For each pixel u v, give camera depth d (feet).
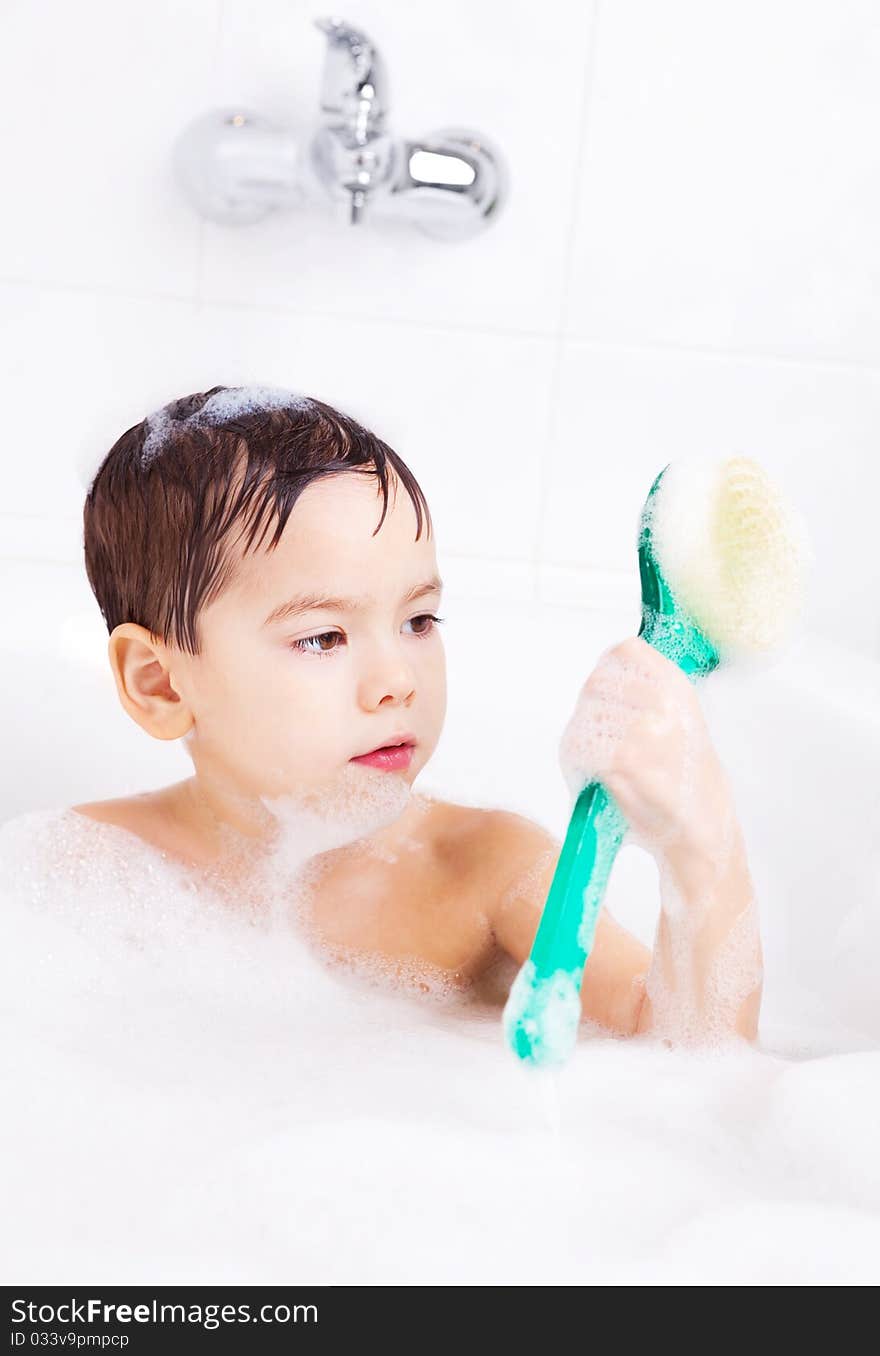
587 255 4.85
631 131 4.79
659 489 2.24
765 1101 2.33
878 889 3.36
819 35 4.76
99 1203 1.91
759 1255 1.88
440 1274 1.81
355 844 3.01
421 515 2.77
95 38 4.61
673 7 4.72
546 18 4.70
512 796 4.15
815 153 4.84
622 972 2.74
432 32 4.69
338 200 4.32
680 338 4.93
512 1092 2.37
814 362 4.98
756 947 2.53
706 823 2.33
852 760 3.58
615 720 2.19
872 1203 2.09
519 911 2.98
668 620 2.26
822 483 5.07
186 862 3.02
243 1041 2.63
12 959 2.82
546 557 5.03
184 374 4.81
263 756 2.77
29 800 4.06
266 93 4.68
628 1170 2.08
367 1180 2.00
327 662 2.70
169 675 2.89
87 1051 2.49
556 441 4.96
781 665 3.93
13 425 4.82
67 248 4.72
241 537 2.69
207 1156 2.04
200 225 4.71
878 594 5.16
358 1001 2.92
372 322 4.83
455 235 4.51
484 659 4.21
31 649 4.06
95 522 2.95
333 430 2.81
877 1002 3.25
